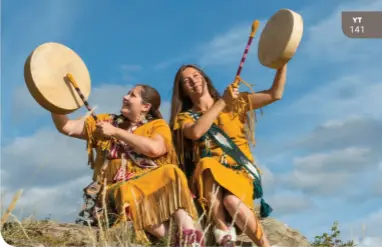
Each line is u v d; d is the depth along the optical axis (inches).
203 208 191.0
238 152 203.6
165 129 206.7
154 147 199.8
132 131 208.4
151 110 214.2
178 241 177.3
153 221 184.5
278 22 213.8
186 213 182.5
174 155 205.6
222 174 190.5
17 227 190.5
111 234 180.4
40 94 196.5
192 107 217.8
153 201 186.1
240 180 193.3
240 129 210.7
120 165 199.8
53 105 198.5
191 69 214.5
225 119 209.6
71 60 206.8
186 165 210.2
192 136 202.7
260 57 218.8
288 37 207.3
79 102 205.6
